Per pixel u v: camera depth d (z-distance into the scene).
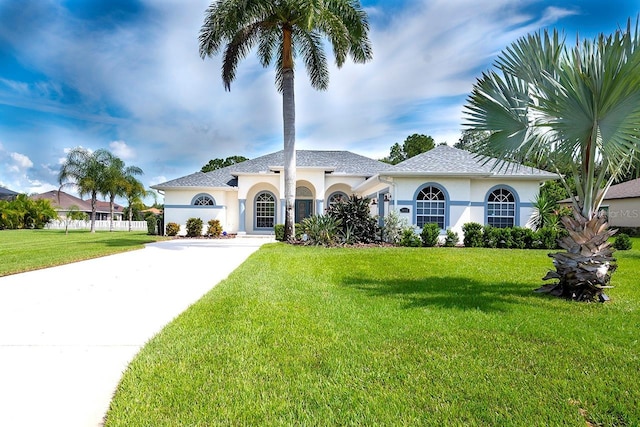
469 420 2.53
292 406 2.70
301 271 8.74
